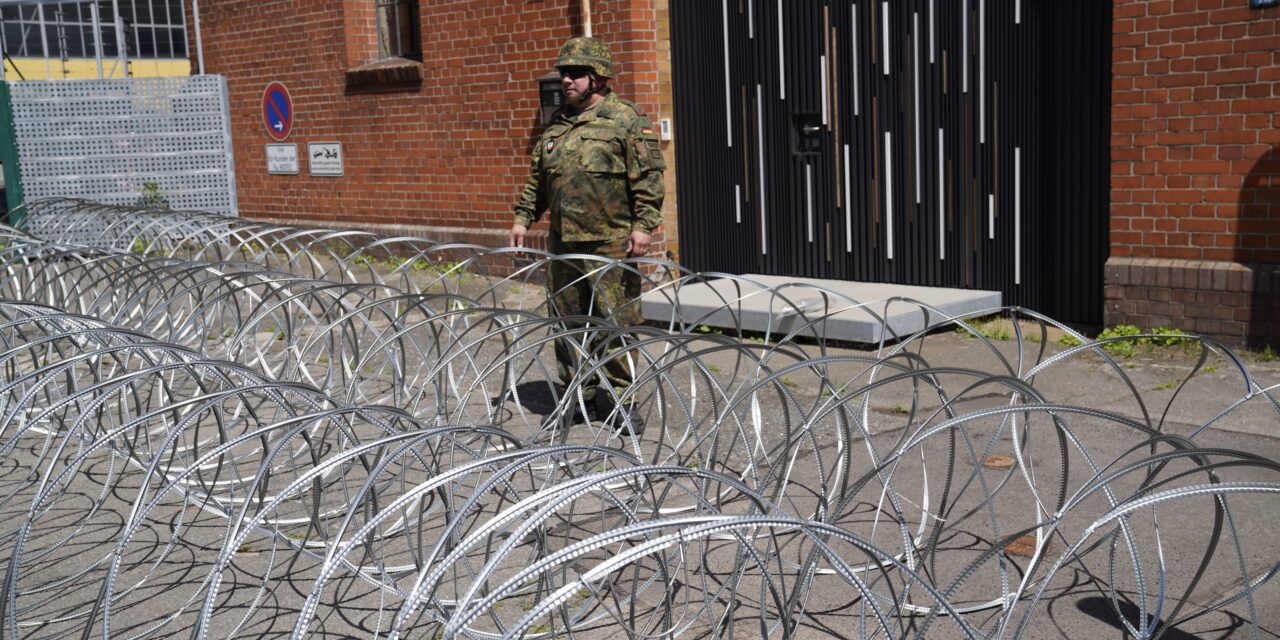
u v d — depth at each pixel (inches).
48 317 167.2
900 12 313.3
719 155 362.3
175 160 525.3
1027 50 290.2
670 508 181.2
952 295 300.7
